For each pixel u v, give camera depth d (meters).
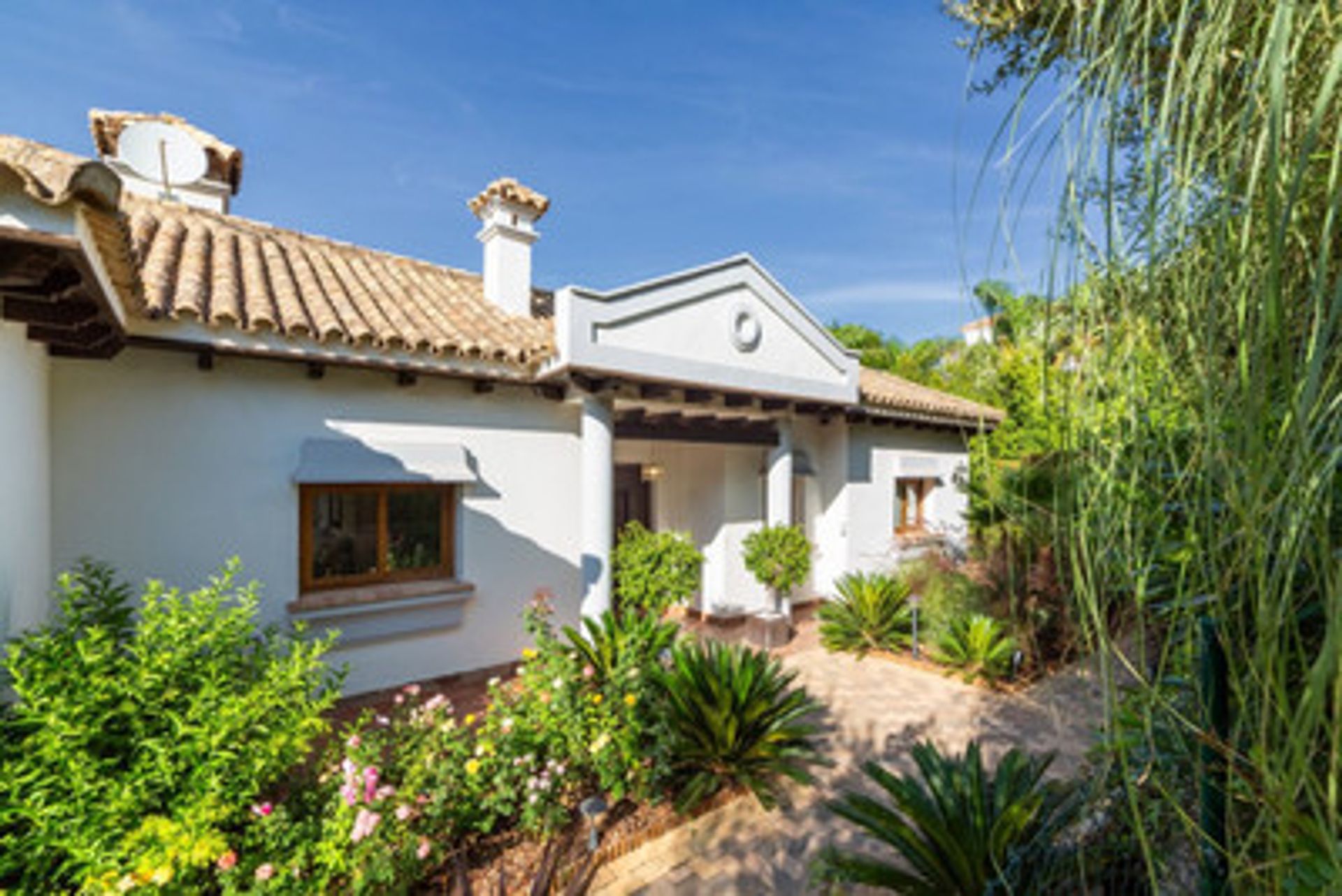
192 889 3.14
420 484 7.58
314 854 3.52
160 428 5.93
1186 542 1.34
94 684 3.35
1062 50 1.66
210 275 6.66
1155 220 1.25
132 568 5.76
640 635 6.16
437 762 4.35
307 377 6.74
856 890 4.17
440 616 7.49
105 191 2.96
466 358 7.26
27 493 4.43
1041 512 1.99
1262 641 0.98
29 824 3.07
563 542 8.71
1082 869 2.09
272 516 6.48
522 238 9.66
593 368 7.35
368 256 9.66
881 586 9.89
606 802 4.86
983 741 6.40
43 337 4.48
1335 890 0.89
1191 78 1.18
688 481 12.11
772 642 9.95
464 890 3.90
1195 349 1.24
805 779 5.21
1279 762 0.94
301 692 4.16
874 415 11.88
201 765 3.37
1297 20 1.15
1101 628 1.40
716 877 4.29
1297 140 1.19
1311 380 0.89
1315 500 0.94
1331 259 1.20
